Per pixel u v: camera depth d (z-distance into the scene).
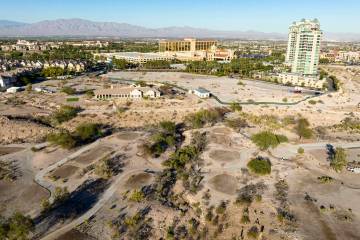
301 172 114.62
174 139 137.88
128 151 125.50
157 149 124.88
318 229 82.81
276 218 86.69
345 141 150.75
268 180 107.75
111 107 186.62
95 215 84.56
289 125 170.50
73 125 160.38
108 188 98.12
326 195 99.62
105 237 76.31
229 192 99.25
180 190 100.19
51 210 86.31
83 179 103.31
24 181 102.00
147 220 83.31
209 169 114.12
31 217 82.94
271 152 131.62
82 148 128.75
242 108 196.75
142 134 146.38
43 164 114.19
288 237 79.12
